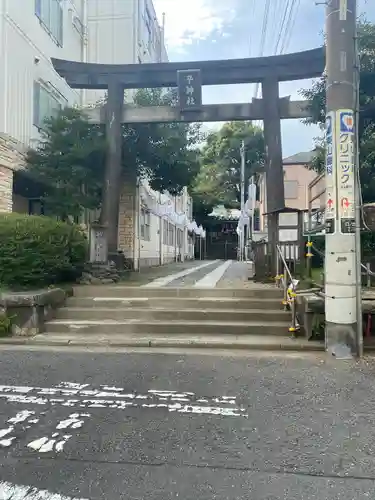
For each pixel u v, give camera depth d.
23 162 10.28
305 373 4.87
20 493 2.50
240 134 39.19
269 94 10.11
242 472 2.75
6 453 2.96
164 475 2.70
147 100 12.91
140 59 15.62
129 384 4.45
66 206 10.36
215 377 4.70
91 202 10.73
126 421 3.50
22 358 5.50
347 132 5.72
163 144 12.08
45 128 10.98
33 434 3.25
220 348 6.11
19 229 7.62
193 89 10.28
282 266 8.80
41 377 4.68
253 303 7.45
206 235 43.75
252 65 10.16
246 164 39.78
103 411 3.71
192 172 13.09
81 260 9.38
